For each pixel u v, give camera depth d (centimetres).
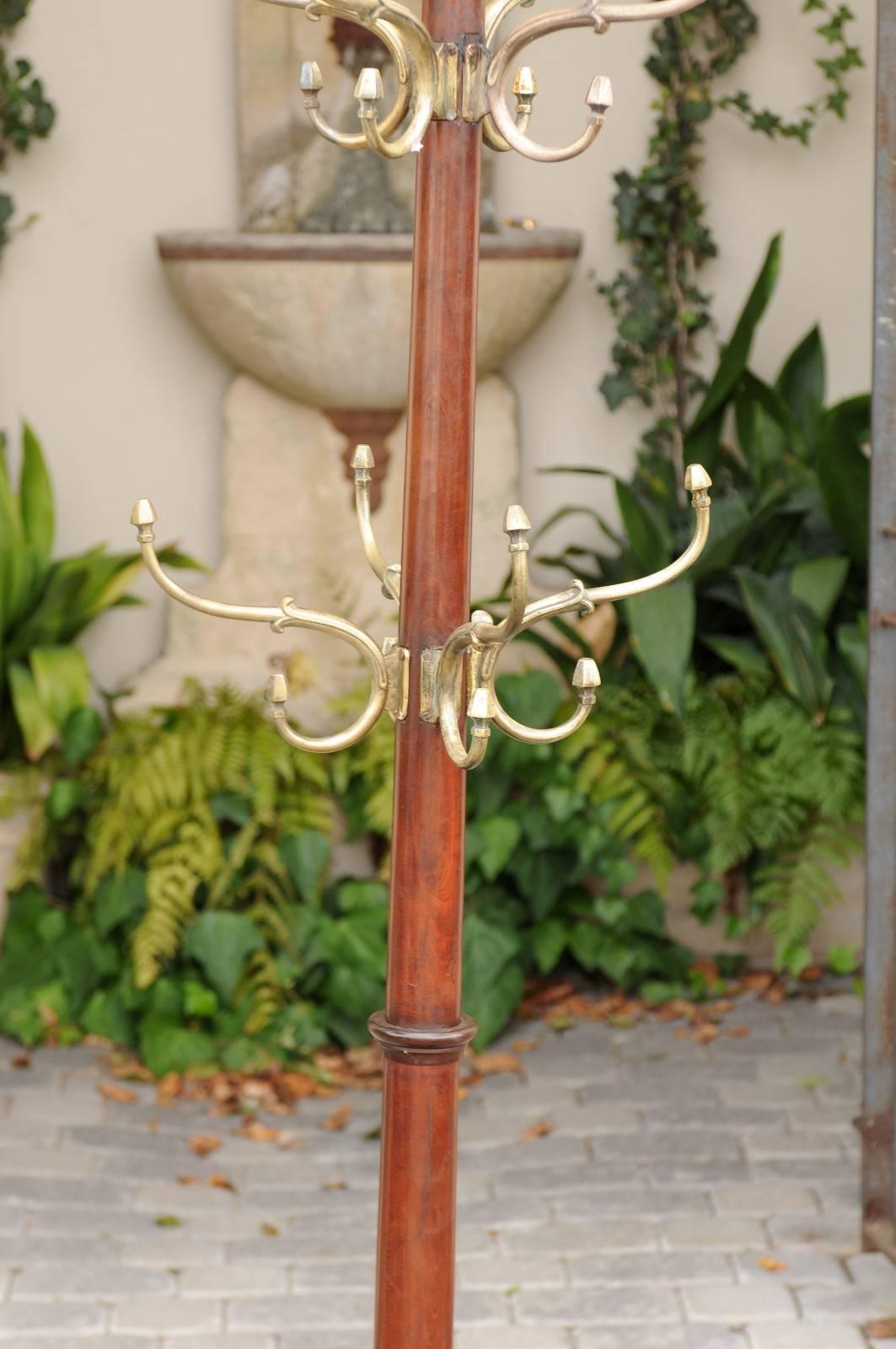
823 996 389
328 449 420
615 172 432
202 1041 356
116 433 432
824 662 382
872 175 441
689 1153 310
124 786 370
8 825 382
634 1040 367
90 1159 308
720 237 441
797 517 405
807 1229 279
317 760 384
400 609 129
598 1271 266
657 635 371
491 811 383
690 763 379
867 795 259
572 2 427
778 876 390
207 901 376
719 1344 244
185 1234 281
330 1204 295
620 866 382
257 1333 249
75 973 368
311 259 386
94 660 434
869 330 445
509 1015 370
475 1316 253
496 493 429
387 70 409
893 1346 243
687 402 443
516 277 396
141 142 424
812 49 435
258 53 407
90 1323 250
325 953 366
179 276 394
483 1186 299
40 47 420
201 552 436
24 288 427
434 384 125
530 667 393
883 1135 268
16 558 393
